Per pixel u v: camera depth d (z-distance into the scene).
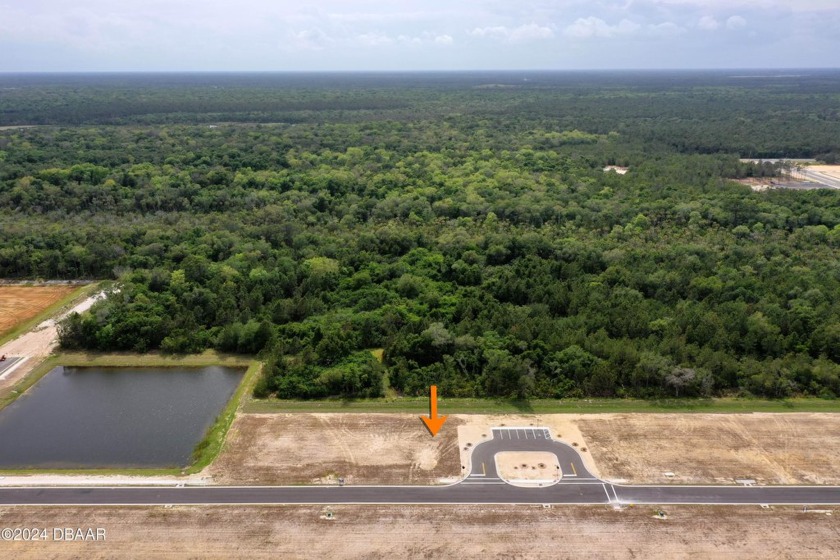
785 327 96.75
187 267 115.44
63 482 67.75
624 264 118.62
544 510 64.19
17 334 103.62
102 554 57.97
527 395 84.81
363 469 70.06
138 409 83.62
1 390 87.38
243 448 73.50
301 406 82.62
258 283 111.25
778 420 80.25
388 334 97.81
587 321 97.56
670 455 73.00
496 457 72.25
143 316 100.69
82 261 126.25
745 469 70.69
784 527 62.22
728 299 105.94
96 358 96.31
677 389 85.12
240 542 59.62
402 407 82.44
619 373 87.12
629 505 65.06
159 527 61.28
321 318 101.62
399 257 126.75
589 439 75.94
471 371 89.19
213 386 89.62
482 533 61.19
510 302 108.50
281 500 65.12
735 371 87.31
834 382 85.56
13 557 57.34
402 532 61.12
